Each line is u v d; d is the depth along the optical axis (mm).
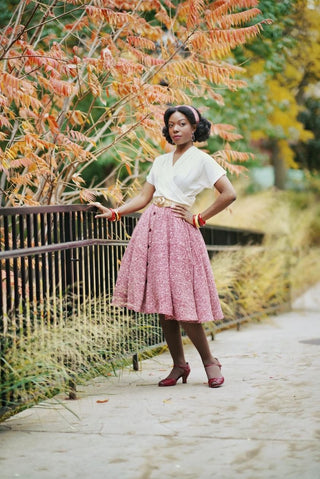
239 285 8711
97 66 5277
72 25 6074
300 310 10898
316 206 18812
